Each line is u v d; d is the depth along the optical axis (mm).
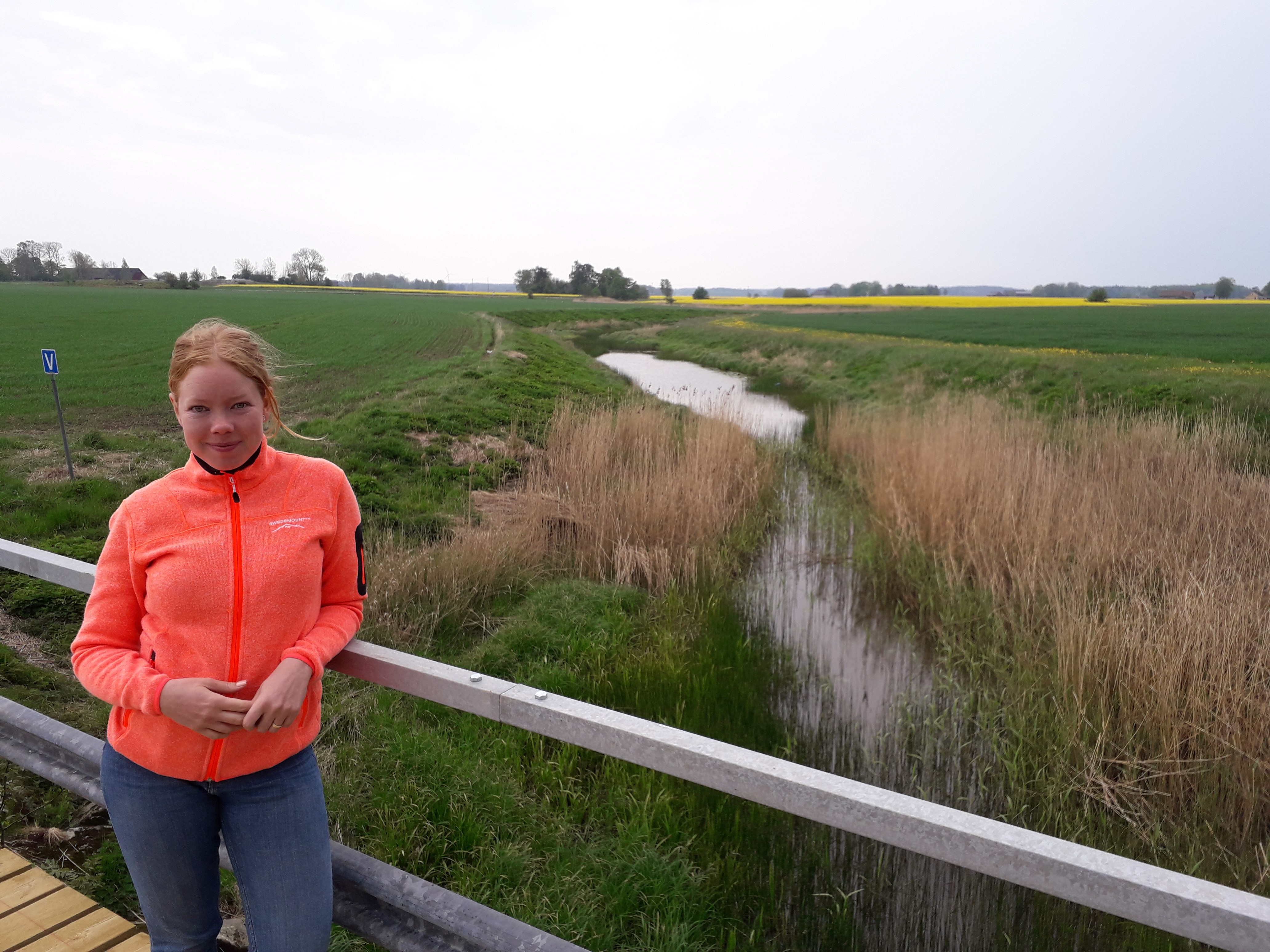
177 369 1314
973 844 1008
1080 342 31078
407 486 9766
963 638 6012
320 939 1384
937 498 8219
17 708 2102
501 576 6816
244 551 1321
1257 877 3646
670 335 50844
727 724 4891
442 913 1389
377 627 5582
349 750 3881
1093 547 6488
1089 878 946
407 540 7645
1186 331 36094
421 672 1449
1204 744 4234
